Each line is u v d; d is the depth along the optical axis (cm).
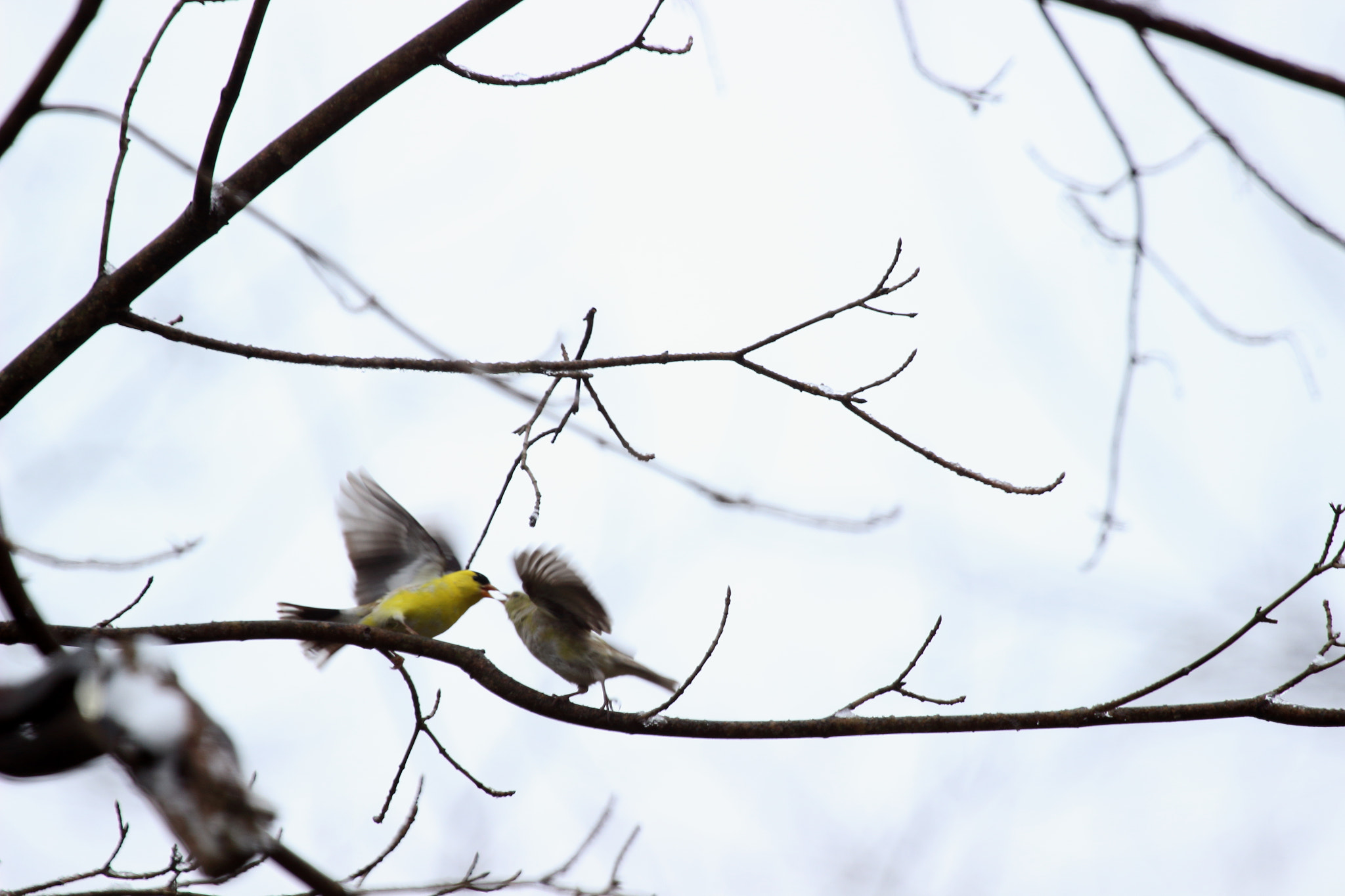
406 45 699
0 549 561
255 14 617
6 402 672
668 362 718
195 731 318
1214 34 509
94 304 680
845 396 720
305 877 471
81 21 562
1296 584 730
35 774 321
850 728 768
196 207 674
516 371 709
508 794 718
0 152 605
